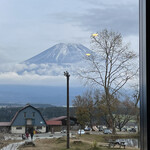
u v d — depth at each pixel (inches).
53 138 442.9
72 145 377.4
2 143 388.2
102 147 363.9
